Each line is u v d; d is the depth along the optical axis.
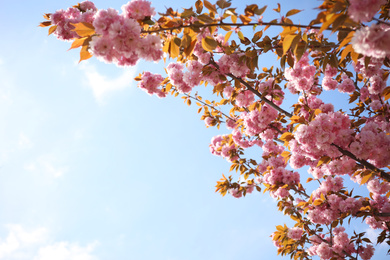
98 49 2.17
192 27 2.43
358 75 5.16
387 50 1.71
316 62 4.52
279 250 6.36
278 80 5.16
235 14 2.24
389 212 4.63
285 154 4.74
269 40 3.33
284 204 6.09
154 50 2.36
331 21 1.83
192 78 4.52
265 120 4.82
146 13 2.39
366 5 1.63
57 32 3.63
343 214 4.73
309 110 4.58
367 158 3.54
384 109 4.73
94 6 4.04
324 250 5.60
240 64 3.95
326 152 3.53
